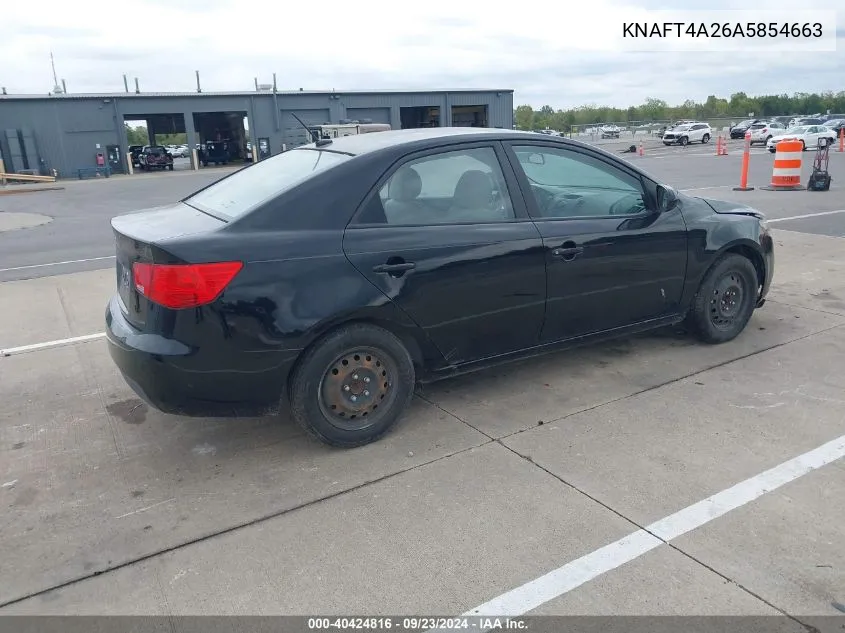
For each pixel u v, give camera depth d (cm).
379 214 361
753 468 337
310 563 278
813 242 877
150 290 321
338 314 342
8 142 3625
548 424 391
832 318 564
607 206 438
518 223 397
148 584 269
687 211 471
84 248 1099
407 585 263
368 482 337
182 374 323
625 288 441
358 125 2461
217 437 390
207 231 331
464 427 391
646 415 398
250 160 4394
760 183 1695
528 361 488
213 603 257
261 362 333
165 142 10131
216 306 320
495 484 331
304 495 327
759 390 427
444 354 387
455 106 4816
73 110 3762
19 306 689
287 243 335
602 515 303
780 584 257
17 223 1521
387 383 373
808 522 293
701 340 507
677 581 260
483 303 386
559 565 271
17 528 307
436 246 368
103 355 533
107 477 350
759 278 523
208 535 298
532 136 418
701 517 299
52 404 441
